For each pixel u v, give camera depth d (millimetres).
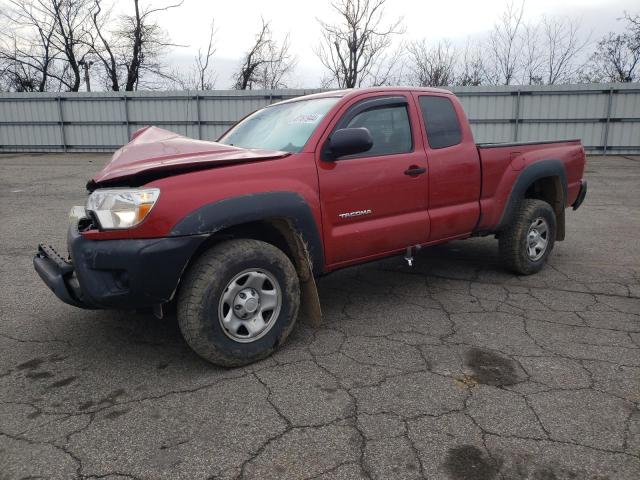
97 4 30922
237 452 2473
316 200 3576
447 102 4645
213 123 21078
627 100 18094
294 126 3975
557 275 5352
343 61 31047
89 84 32438
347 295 4797
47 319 4184
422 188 4246
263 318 3441
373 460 2404
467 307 4434
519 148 5078
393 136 4164
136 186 3104
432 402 2900
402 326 4027
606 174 14281
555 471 2318
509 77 28234
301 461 2400
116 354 3553
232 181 3230
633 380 3123
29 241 6938
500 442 2529
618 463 2367
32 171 15672
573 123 18625
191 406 2879
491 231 4980
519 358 3441
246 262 3242
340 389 3055
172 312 3516
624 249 6457
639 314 4227
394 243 4137
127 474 2320
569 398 2926
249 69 33344
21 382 3160
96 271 3039
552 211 5355
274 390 3049
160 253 2967
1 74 31484
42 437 2596
